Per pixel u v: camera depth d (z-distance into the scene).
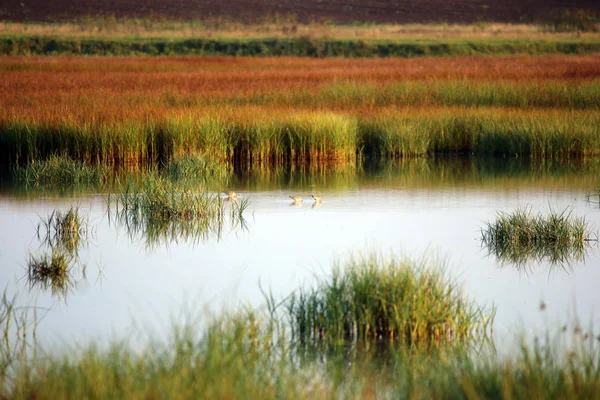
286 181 79.31
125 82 136.38
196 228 57.88
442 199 68.50
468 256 49.69
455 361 31.55
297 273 45.62
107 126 88.75
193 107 104.69
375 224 58.34
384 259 47.12
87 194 70.88
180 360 28.19
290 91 122.19
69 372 27.66
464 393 26.75
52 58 197.75
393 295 35.72
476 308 39.72
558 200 67.38
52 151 85.75
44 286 44.19
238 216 61.44
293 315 37.59
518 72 149.00
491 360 29.95
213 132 88.94
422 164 89.69
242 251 51.03
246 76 147.62
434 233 55.47
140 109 100.69
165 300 41.09
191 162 80.56
